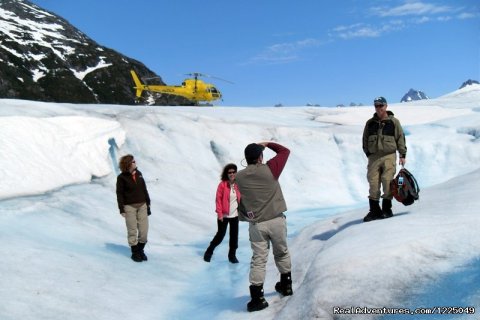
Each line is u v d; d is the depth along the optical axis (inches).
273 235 178.4
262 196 176.4
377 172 232.4
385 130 228.2
